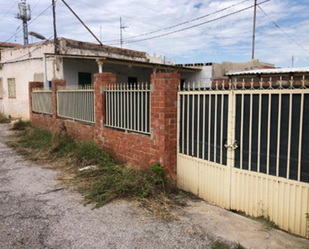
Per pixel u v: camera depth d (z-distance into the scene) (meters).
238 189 3.86
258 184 3.63
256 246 2.96
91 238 3.14
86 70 13.76
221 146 4.04
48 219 3.60
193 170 4.55
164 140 4.67
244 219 3.63
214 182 4.19
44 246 2.98
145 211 3.83
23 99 15.73
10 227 3.38
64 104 8.76
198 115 4.39
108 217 3.65
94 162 6.00
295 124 3.23
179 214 3.77
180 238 3.14
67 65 12.97
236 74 10.94
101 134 6.62
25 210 3.87
